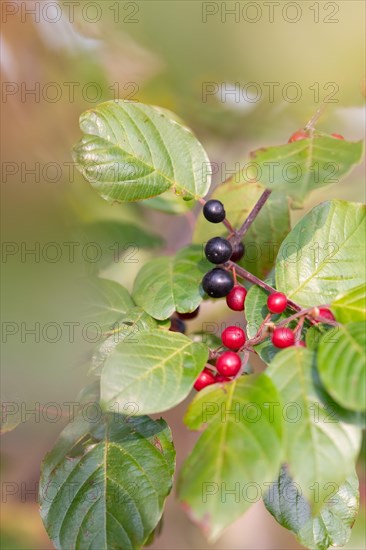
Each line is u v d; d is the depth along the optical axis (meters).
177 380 0.33
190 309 0.37
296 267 0.35
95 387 0.37
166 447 0.36
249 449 0.31
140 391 0.33
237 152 0.50
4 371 0.37
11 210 0.41
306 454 0.31
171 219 0.53
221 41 0.38
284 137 0.49
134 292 0.38
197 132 0.49
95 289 0.38
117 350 0.33
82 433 0.37
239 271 0.36
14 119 0.46
